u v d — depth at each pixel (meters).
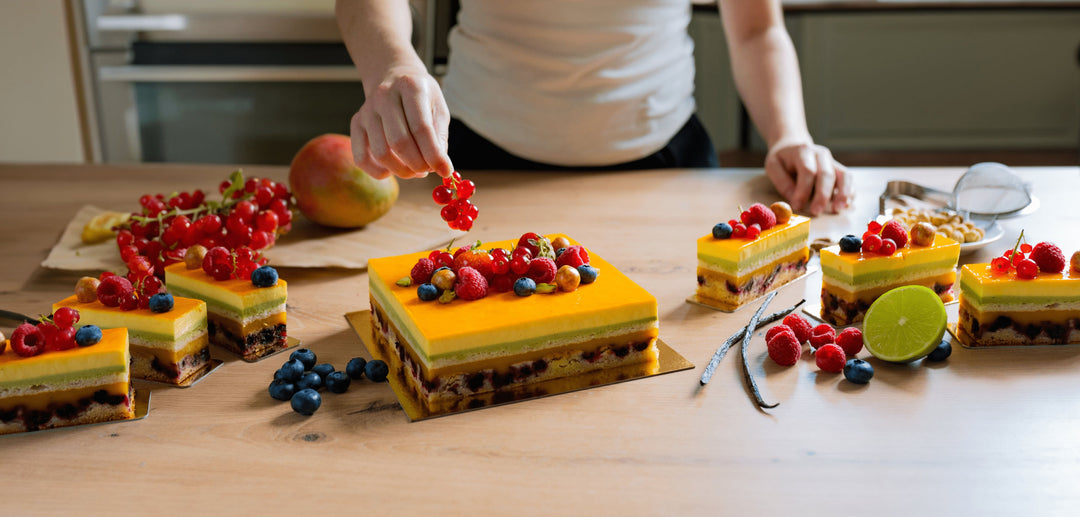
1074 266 1.06
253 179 1.46
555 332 1.00
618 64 1.77
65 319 0.93
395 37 1.33
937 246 1.17
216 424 0.92
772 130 1.73
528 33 1.74
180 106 3.05
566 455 0.85
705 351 1.08
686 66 1.91
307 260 1.36
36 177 1.82
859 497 0.78
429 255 1.13
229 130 3.07
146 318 1.00
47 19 2.98
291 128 3.06
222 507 0.78
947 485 0.80
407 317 1.01
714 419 0.92
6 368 0.89
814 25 4.10
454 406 0.96
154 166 1.89
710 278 1.22
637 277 1.30
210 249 1.18
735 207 1.60
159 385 1.01
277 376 0.99
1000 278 1.05
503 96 1.78
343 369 1.04
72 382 0.92
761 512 0.76
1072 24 4.06
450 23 2.79
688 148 1.96
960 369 1.01
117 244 1.33
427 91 1.16
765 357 1.05
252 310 1.07
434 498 0.79
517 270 1.07
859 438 0.87
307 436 0.90
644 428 0.90
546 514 0.77
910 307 1.02
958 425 0.89
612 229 1.50
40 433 0.91
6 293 1.25
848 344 1.04
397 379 1.02
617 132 1.80
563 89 1.76
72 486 0.82
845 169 1.60
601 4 1.71
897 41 4.11
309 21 2.90
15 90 3.07
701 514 0.76
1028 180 1.71
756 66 1.80
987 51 4.12
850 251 1.14
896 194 1.61
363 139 1.21
